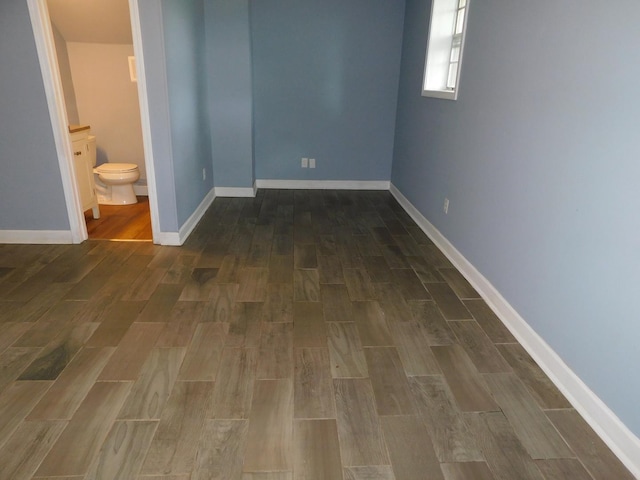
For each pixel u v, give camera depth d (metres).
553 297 1.98
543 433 1.66
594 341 1.70
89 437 1.58
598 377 1.68
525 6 2.24
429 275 3.01
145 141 3.15
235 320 2.38
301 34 4.75
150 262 3.09
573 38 1.85
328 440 1.61
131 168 4.39
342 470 1.48
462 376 1.97
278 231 3.83
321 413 1.74
